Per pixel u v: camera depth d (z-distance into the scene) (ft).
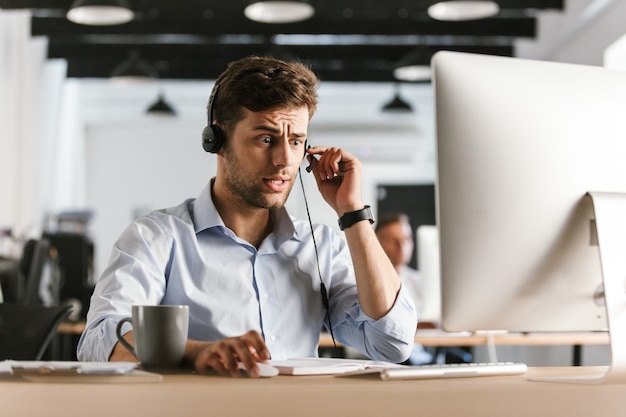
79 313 18.63
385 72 39.29
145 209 42.88
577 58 28.32
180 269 6.31
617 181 4.87
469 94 4.66
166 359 4.74
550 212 4.75
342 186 6.04
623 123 4.91
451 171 4.63
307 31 31.42
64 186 37.01
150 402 3.56
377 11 28.66
